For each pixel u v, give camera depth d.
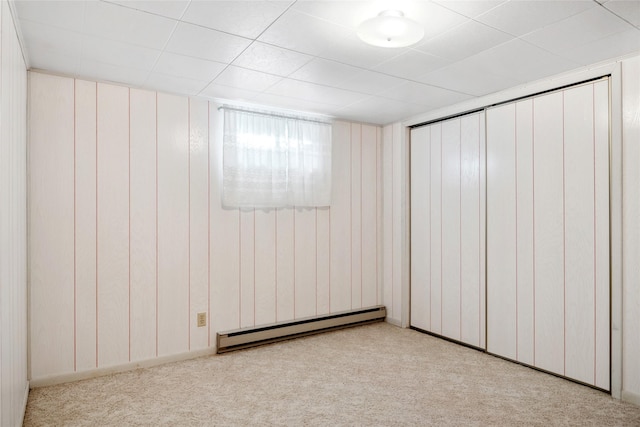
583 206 2.94
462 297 3.86
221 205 3.67
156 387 2.87
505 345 3.46
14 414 2.09
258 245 3.87
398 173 4.54
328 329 4.21
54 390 2.81
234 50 2.56
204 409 2.55
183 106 3.49
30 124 2.83
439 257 4.11
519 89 3.31
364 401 2.66
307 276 4.19
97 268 3.08
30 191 2.83
